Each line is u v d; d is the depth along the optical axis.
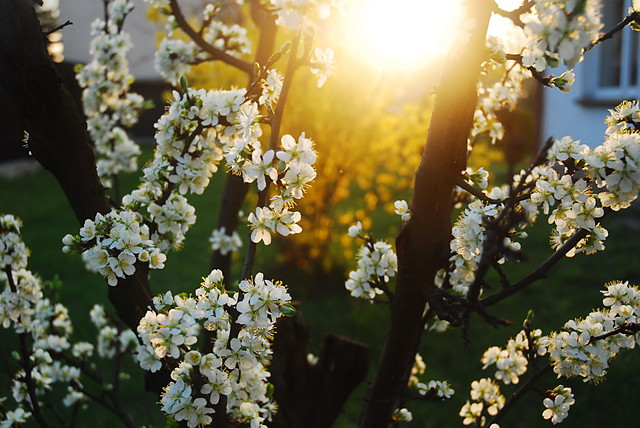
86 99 2.41
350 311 5.52
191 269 6.63
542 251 6.67
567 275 5.99
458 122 1.38
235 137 1.50
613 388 4.19
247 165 1.33
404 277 1.52
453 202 1.96
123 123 2.50
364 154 5.77
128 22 7.32
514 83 1.98
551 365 1.71
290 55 1.39
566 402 1.71
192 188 1.64
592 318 1.59
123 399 4.39
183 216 1.67
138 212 1.64
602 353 1.57
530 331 1.80
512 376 1.92
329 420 2.27
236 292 1.31
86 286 6.26
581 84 8.45
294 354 2.29
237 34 2.46
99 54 2.36
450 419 4.07
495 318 1.22
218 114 1.49
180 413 1.31
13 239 1.73
